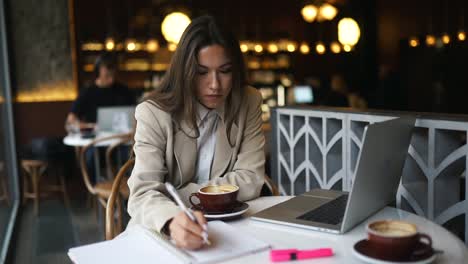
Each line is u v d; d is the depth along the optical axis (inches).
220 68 57.2
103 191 121.5
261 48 282.7
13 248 138.3
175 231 42.2
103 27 245.0
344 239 44.1
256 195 61.0
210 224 48.1
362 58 300.7
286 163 98.8
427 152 65.4
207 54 56.1
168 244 43.3
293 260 39.7
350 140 76.0
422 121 62.1
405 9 289.7
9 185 186.2
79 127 172.6
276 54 290.0
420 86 284.7
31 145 191.0
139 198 53.2
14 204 188.9
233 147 64.7
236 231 46.1
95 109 188.5
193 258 40.1
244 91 64.0
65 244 141.7
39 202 194.7
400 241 35.8
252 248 41.9
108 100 190.1
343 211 51.5
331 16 233.0
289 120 98.1
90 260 40.9
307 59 298.2
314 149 89.4
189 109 59.2
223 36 56.9
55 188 198.1
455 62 274.7
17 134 219.6
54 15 222.8
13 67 217.2
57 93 226.2
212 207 50.5
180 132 60.8
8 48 211.0
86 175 131.6
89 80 240.2
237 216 51.7
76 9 237.0
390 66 296.4
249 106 66.2
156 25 255.8
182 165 61.4
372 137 42.4
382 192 50.4
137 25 252.4
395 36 294.4
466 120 56.9
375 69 300.0
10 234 143.4
